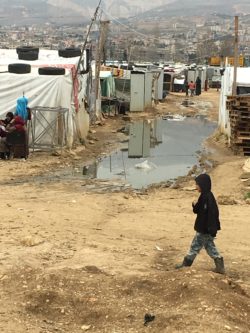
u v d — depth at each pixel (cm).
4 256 841
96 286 705
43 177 1648
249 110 2084
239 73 2481
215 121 3447
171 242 1034
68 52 2573
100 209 1295
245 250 992
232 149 2172
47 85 2008
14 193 1432
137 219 1212
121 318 621
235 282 767
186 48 11119
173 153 2220
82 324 620
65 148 2027
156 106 4044
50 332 592
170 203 1376
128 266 832
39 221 1152
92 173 1755
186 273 705
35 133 1978
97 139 2477
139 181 1673
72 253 899
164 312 616
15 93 2014
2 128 1830
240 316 609
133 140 2541
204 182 795
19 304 654
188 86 5153
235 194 1473
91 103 2891
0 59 2462
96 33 3438
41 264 812
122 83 3678
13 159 1847
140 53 8131
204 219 800
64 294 676
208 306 610
